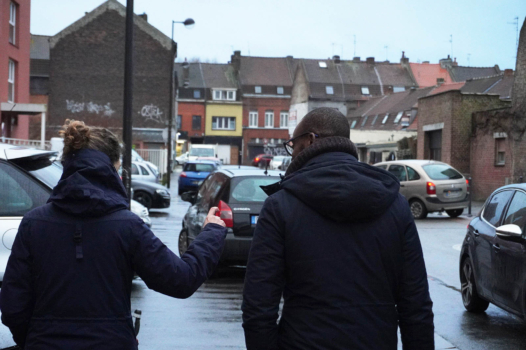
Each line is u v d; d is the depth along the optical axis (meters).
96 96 50.44
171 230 14.94
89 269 2.41
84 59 50.28
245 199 8.81
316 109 2.73
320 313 2.36
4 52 24.72
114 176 2.55
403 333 2.51
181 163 61.78
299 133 2.74
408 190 18.92
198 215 9.51
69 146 2.53
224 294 8.13
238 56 72.81
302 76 67.88
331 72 69.19
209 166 28.02
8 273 2.46
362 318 2.35
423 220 18.53
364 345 2.33
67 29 50.16
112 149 2.61
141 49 51.06
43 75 49.94
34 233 2.44
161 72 51.31
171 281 2.49
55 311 2.40
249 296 2.43
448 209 18.89
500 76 46.91
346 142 2.64
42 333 2.38
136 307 7.32
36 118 49.72
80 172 2.47
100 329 2.38
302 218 2.45
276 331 2.44
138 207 10.80
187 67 70.38
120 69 50.66
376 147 42.34
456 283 9.15
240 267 10.25
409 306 2.47
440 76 71.56
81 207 2.42
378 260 2.42
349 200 2.38
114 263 2.43
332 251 2.41
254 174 9.13
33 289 2.46
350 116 60.56
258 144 70.88
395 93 57.22
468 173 28.11
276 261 2.45
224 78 71.94
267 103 71.25
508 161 25.25
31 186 5.18
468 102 28.09
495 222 6.80
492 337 6.20
